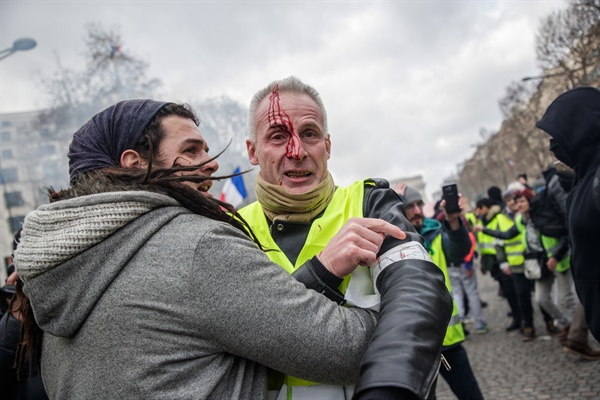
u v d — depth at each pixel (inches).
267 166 55.2
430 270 40.7
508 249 222.8
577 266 89.0
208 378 37.9
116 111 49.5
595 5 598.2
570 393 143.6
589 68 696.4
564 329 191.9
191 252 38.5
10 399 73.0
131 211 39.5
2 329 71.7
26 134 708.7
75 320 38.3
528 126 999.6
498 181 1797.5
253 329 37.7
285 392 45.1
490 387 165.6
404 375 31.7
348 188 56.7
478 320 256.8
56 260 37.7
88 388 37.5
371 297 43.9
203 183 52.2
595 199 80.4
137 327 37.1
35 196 757.9
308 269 44.7
